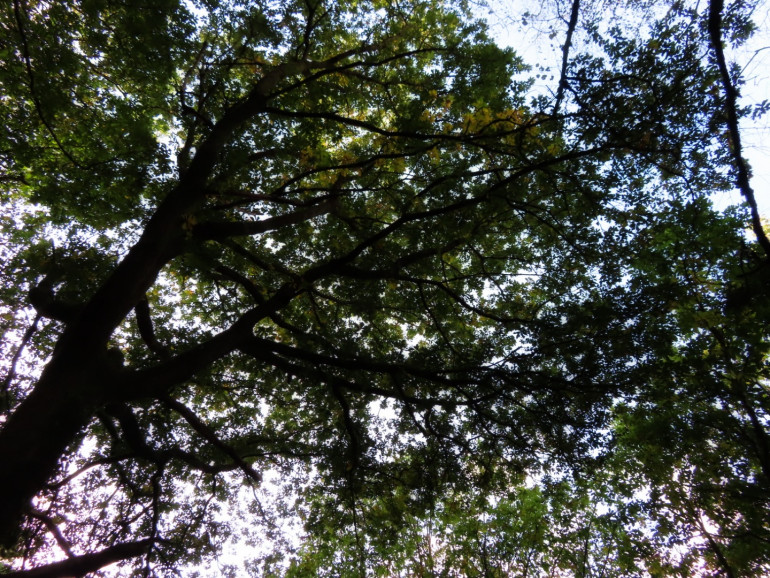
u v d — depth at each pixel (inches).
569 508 639.1
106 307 222.7
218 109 374.3
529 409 331.0
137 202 354.3
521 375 320.2
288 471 424.8
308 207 327.6
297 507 435.2
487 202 314.8
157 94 391.2
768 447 396.2
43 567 191.3
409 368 312.8
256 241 450.3
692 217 295.9
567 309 331.6
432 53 427.5
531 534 749.3
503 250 427.5
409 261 344.2
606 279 343.9
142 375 239.9
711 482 488.7
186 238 255.8
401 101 430.3
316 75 335.3
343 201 403.9
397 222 310.8
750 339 302.0
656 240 319.6
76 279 328.5
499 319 331.6
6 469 176.6
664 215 313.0
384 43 410.6
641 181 317.1
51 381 204.2
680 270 325.1
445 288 341.1
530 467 356.8
